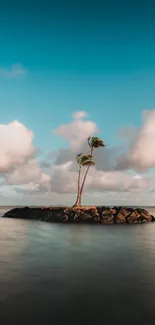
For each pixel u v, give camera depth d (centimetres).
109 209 5788
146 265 1830
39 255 2127
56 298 1230
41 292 1302
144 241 2922
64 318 1034
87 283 1441
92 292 1310
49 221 5638
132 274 1612
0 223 5141
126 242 2848
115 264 1852
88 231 3869
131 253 2238
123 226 4747
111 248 2477
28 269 1700
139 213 5944
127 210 5809
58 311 1095
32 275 1571
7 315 1055
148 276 1575
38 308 1122
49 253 2211
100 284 1427
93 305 1158
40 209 6556
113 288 1368
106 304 1170
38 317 1041
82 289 1350
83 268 1739
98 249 2420
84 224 5059
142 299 1228
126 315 1066
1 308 1119
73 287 1377
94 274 1608
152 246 2597
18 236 3250
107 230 4022
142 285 1416
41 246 2548
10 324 983
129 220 5522
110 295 1273
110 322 1009
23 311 1091
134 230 4062
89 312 1091
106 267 1770
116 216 5528
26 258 2011
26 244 2658
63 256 2097
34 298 1227
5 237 3156
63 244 2680
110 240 2983
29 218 6506
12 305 1148
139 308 1133
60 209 6009
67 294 1280
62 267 1759
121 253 2234
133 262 1914
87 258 2036
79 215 5647
